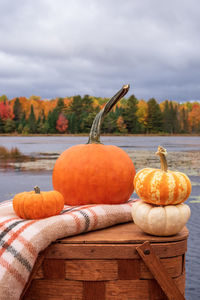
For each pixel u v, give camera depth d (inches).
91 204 93.8
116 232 79.6
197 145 1358.3
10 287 65.1
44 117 4062.5
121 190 97.7
